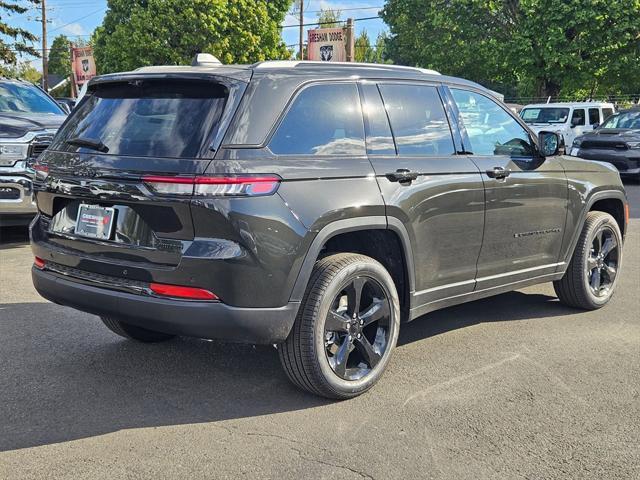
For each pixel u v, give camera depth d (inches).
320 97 147.7
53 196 149.5
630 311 224.5
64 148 151.6
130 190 132.0
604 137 624.4
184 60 1389.0
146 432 133.1
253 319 130.9
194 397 150.1
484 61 1071.6
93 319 205.9
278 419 139.6
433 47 1095.0
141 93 147.2
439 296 170.4
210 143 129.3
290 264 133.2
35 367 166.2
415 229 157.6
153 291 132.1
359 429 135.6
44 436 130.8
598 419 141.7
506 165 183.6
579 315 219.3
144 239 134.0
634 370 170.1
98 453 124.5
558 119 759.1
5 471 117.4
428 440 131.3
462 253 173.2
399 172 154.0
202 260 126.3
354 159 148.4
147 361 171.6
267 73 141.2
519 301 236.4
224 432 133.6
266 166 131.8
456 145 174.2
